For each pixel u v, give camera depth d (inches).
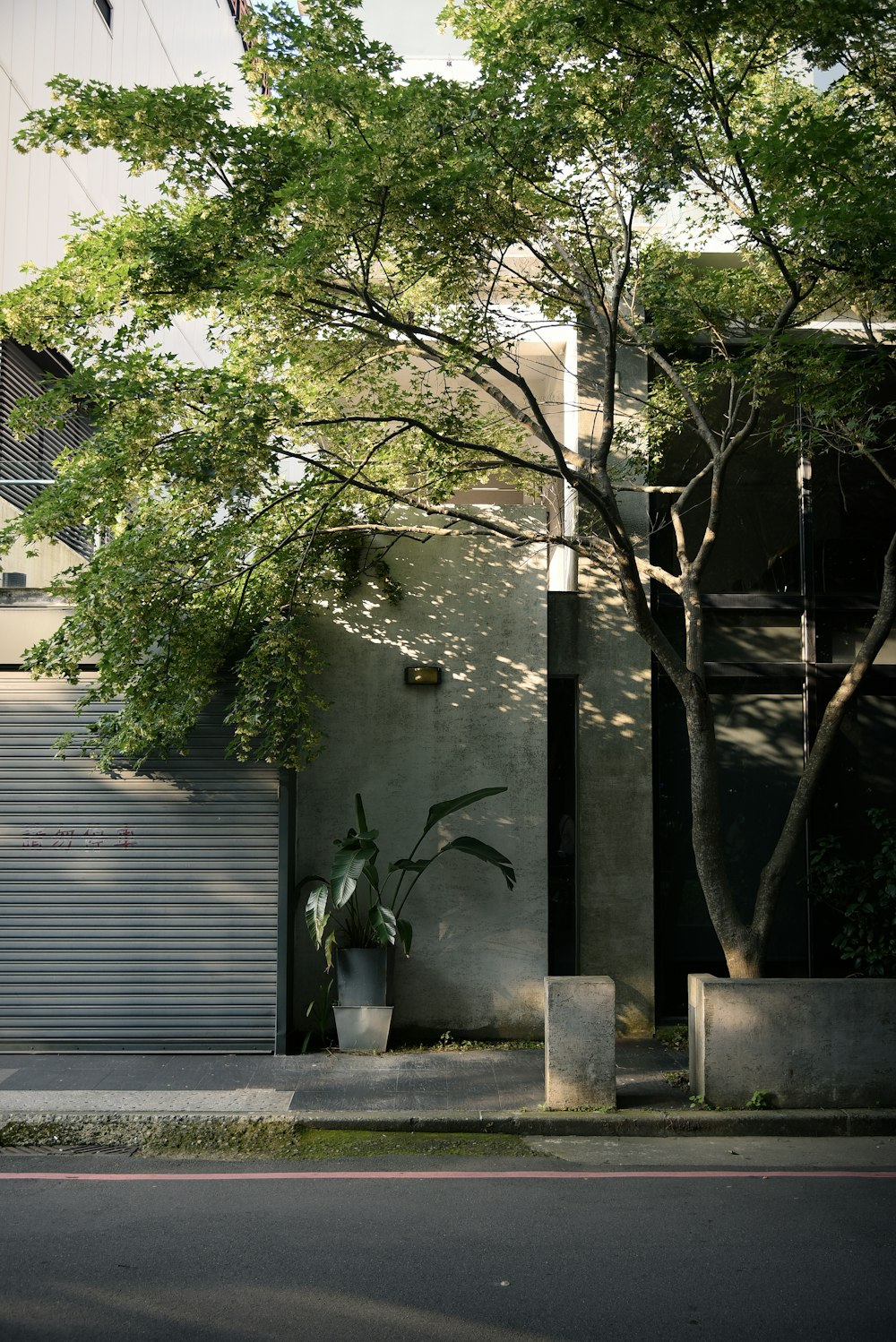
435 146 333.4
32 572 464.8
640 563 421.4
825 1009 343.0
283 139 350.9
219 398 341.7
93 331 504.4
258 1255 226.1
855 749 475.2
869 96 363.9
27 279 489.7
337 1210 255.4
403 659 454.3
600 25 328.5
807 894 447.5
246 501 421.7
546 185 369.4
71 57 545.3
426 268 387.9
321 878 439.8
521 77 342.6
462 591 457.7
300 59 363.3
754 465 487.8
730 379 440.8
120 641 371.6
